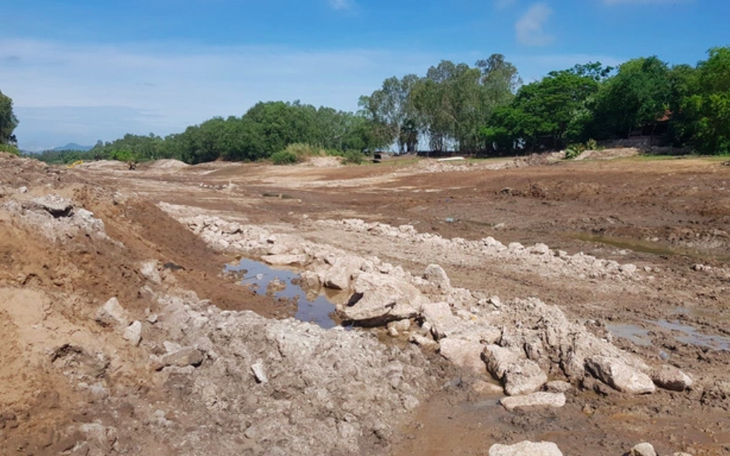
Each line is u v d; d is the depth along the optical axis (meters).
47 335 5.64
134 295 7.64
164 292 8.98
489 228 21.55
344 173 47.12
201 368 6.58
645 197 23.30
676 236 18.25
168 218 14.59
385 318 9.56
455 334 8.57
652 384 7.14
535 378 7.30
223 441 5.43
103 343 6.01
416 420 6.56
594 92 54.53
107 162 81.00
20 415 4.89
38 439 4.76
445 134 72.56
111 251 8.89
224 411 5.95
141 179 41.28
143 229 12.77
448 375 7.69
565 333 8.27
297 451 5.48
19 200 8.37
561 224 21.20
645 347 8.59
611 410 6.71
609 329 9.46
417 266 13.82
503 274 13.08
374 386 6.89
